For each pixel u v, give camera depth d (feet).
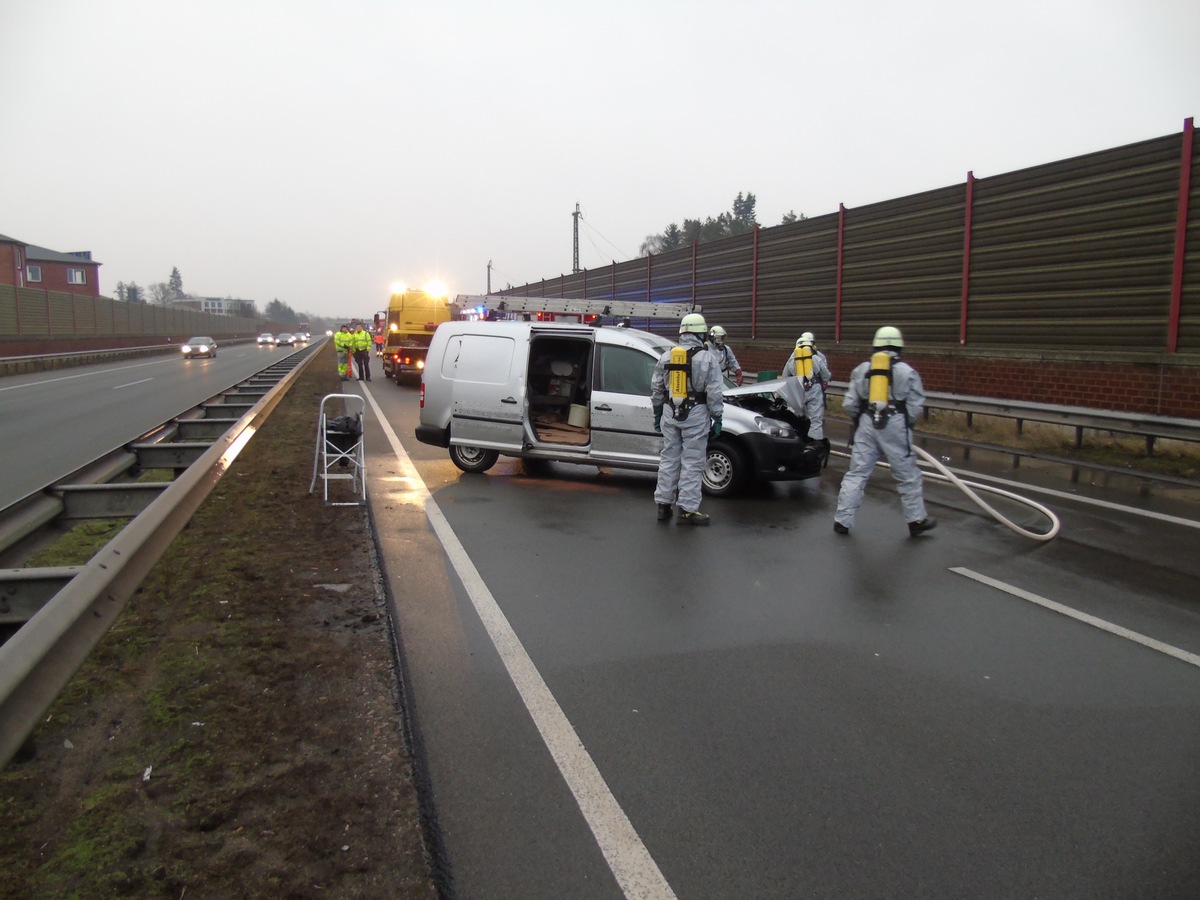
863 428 23.20
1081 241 39.55
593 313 42.60
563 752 11.04
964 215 46.62
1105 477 32.53
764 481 30.76
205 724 11.30
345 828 9.11
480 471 32.17
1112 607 17.24
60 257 240.94
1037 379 41.75
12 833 8.83
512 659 14.10
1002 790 10.32
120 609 11.54
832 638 15.34
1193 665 14.32
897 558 20.86
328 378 89.56
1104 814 9.82
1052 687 13.35
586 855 8.93
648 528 23.71
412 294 86.22
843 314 57.88
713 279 76.74
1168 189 35.37
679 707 12.42
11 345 114.01
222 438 21.56
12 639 8.71
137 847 8.59
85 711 11.59
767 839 9.26
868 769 10.77
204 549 19.79
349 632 14.83
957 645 15.08
